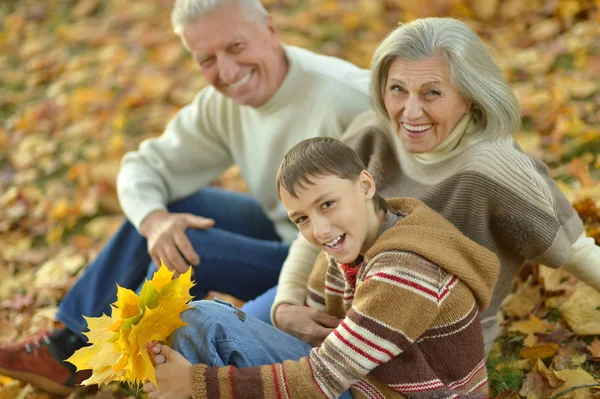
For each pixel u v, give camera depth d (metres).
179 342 1.66
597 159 2.92
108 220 3.53
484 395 1.69
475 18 4.57
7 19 5.70
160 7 5.49
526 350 2.17
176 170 2.68
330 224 1.56
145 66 4.78
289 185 1.56
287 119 2.42
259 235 2.71
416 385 1.59
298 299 2.10
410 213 1.67
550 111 3.34
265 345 1.72
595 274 1.90
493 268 1.64
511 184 1.76
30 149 4.18
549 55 3.83
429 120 1.81
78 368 1.66
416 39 1.75
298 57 2.40
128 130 4.22
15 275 3.28
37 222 3.61
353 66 2.48
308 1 5.04
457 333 1.59
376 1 4.80
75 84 4.77
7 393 2.50
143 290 1.61
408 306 1.51
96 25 5.41
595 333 2.14
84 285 2.46
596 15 4.01
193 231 2.38
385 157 2.08
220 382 1.57
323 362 1.55
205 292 2.46
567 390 1.97
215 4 2.25
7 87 4.90
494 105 1.77
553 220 1.77
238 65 2.32
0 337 2.82
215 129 2.64
